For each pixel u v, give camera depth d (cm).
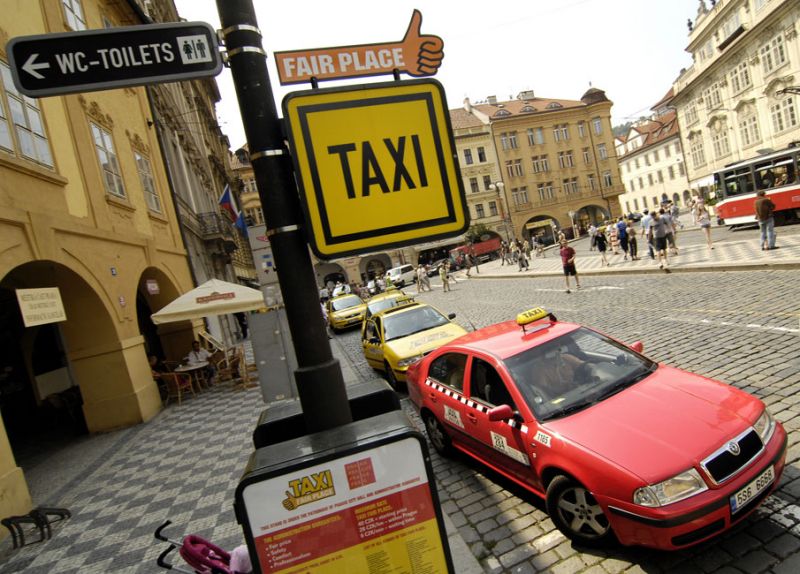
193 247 1862
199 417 982
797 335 650
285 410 239
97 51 198
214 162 3391
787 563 293
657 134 6969
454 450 545
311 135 193
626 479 308
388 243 199
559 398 401
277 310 621
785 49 3155
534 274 2383
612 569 322
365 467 179
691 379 397
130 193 1218
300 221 196
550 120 5719
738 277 1160
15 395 1193
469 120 5753
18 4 825
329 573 176
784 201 1928
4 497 554
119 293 1038
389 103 204
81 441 963
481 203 5516
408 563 181
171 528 502
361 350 1467
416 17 216
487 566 354
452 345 544
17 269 827
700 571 303
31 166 770
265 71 199
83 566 455
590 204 5831
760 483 310
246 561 300
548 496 362
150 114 1534
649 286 1332
